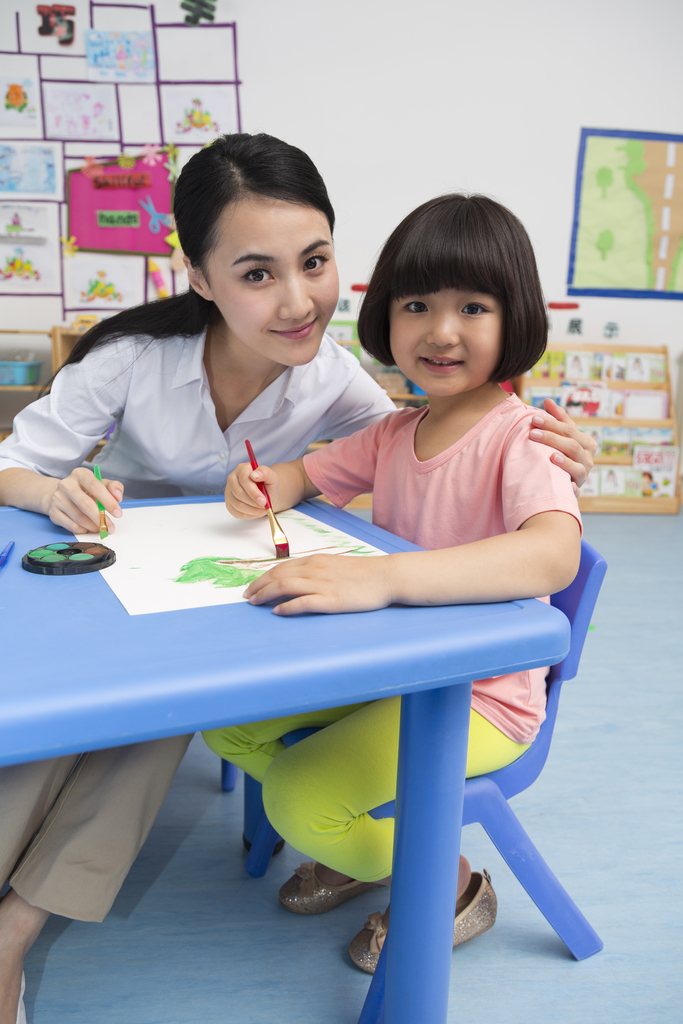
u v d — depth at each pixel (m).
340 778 0.66
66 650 0.43
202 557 0.63
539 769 0.76
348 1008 0.76
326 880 0.91
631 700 1.53
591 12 3.46
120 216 3.45
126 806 0.66
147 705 0.38
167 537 0.69
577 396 3.56
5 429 3.51
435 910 0.56
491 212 0.74
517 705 0.71
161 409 1.01
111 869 0.66
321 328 0.83
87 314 3.53
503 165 3.57
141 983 0.79
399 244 0.76
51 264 3.46
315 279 0.79
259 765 0.80
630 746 1.33
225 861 1.01
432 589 0.51
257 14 3.32
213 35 3.32
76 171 3.39
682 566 2.59
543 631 0.48
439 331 0.73
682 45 3.53
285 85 3.40
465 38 3.44
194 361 0.97
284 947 0.85
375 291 0.80
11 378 3.29
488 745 0.69
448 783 0.53
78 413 1.00
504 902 0.94
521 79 3.50
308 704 0.41
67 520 0.71
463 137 3.53
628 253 3.69
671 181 3.64
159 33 3.30
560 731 1.38
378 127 3.48
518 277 0.73
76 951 0.84
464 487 0.78
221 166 0.75
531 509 0.63
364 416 1.17
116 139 3.38
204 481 1.08
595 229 3.65
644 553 2.76
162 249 3.50
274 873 0.99
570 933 0.82
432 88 3.47
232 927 0.88
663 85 3.56
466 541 0.78
